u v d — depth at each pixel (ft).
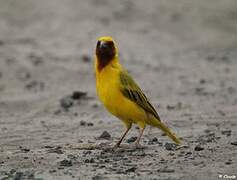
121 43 90.68
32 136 44.32
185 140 41.65
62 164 35.32
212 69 76.02
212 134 43.34
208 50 89.20
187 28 101.24
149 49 88.02
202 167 34.30
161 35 96.48
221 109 53.83
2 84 67.62
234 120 48.75
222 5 114.93
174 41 93.81
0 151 39.40
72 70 73.67
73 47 86.28
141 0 114.01
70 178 32.45
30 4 106.01
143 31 97.81
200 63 79.92
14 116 53.01
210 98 59.57
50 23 98.22
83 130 46.32
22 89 65.31
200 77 71.10
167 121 48.88
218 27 102.58
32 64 75.92
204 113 52.08
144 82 68.54
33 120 51.06
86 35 93.25
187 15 107.96
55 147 40.19
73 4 107.65
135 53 85.05
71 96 60.23
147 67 76.74
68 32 94.22
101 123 48.96
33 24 97.71
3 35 91.66
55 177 32.68
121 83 36.99
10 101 59.67
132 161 35.99
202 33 99.09
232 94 61.41
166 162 35.58
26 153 38.63
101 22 100.48
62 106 56.75
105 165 35.09
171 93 62.59
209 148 38.93
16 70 73.26
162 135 44.06
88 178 32.37
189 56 84.43
